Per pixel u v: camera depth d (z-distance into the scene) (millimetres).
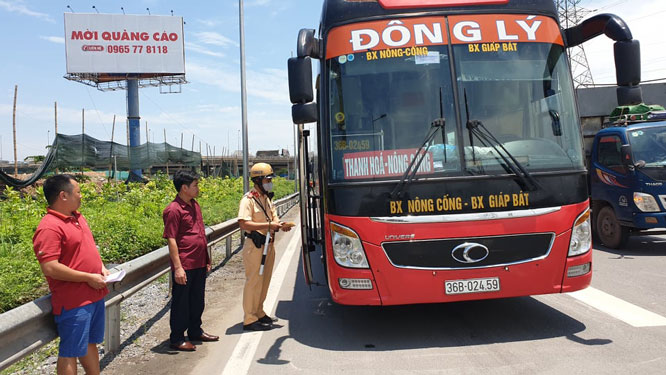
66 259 3508
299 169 5957
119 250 9195
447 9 5203
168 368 4559
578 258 4812
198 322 5371
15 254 8219
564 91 5199
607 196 9734
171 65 39438
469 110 4934
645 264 8188
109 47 38500
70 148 22375
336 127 4973
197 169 36844
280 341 5234
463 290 4633
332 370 4340
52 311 3631
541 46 5234
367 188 4742
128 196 17969
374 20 5172
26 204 13664
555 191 4793
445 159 4777
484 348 4695
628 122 9828
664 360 4152
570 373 3984
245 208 5660
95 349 3795
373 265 4664
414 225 4633
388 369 4289
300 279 8484
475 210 4688
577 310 5754
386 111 4938
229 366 4543
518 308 5984
